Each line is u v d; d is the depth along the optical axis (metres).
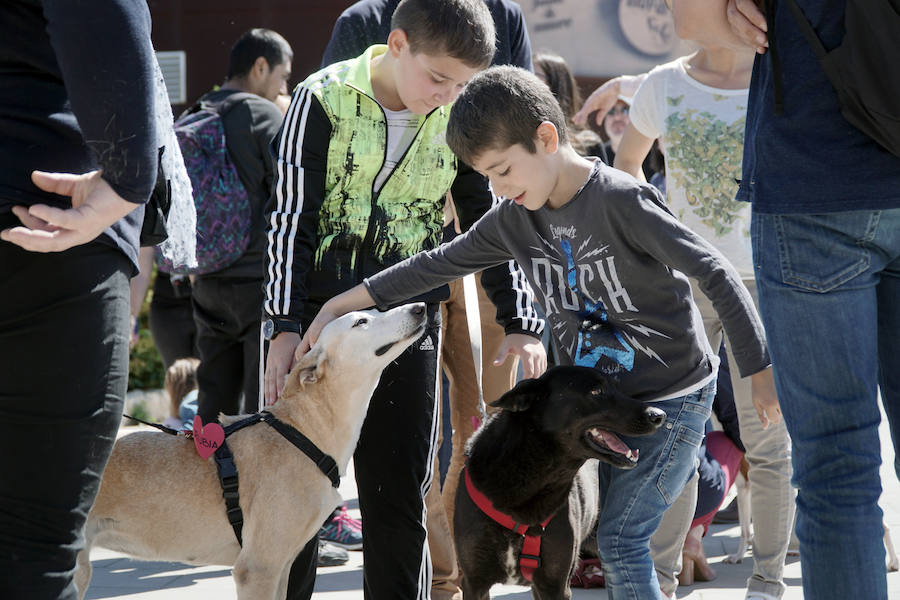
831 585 2.24
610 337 3.00
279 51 5.79
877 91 2.04
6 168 1.91
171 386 6.27
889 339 2.39
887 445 6.85
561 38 10.87
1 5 1.92
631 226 2.74
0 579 1.95
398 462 3.19
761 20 2.21
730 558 4.71
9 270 1.93
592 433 3.09
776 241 2.29
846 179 2.15
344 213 3.21
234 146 5.12
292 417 3.25
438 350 3.35
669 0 2.46
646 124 4.35
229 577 4.66
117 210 1.91
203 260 5.07
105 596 4.35
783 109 2.21
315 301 3.27
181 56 11.83
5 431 1.98
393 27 3.04
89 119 1.86
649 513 2.98
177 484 3.27
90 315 2.01
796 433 2.33
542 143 2.81
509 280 3.45
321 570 4.77
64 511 2.02
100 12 1.83
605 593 4.29
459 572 4.27
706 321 3.94
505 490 3.28
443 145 3.28
